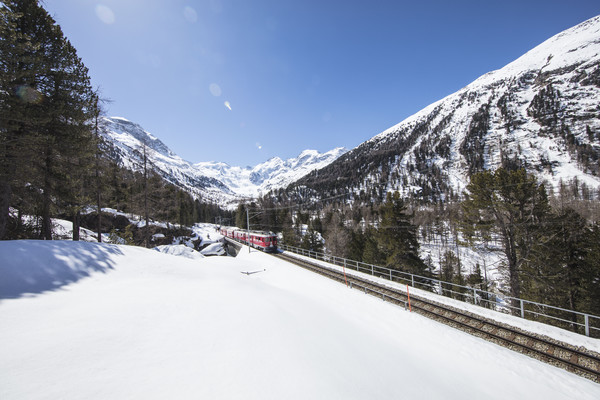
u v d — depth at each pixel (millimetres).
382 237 26625
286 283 19359
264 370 5234
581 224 17359
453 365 8227
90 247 12641
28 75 12656
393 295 15781
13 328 4938
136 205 28312
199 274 14688
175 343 5637
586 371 8164
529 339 10109
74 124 14805
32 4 13422
